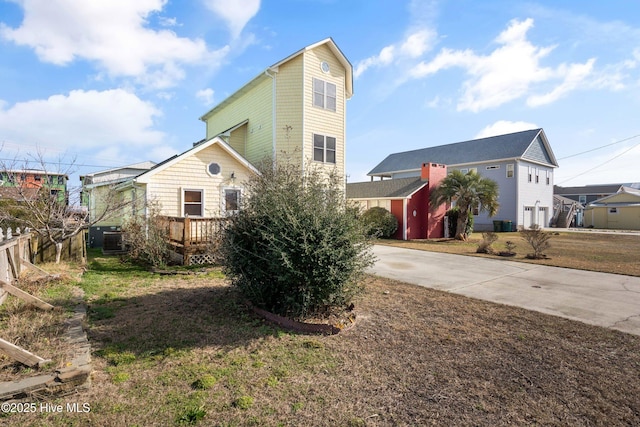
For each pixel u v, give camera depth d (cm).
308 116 1402
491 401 266
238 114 1664
